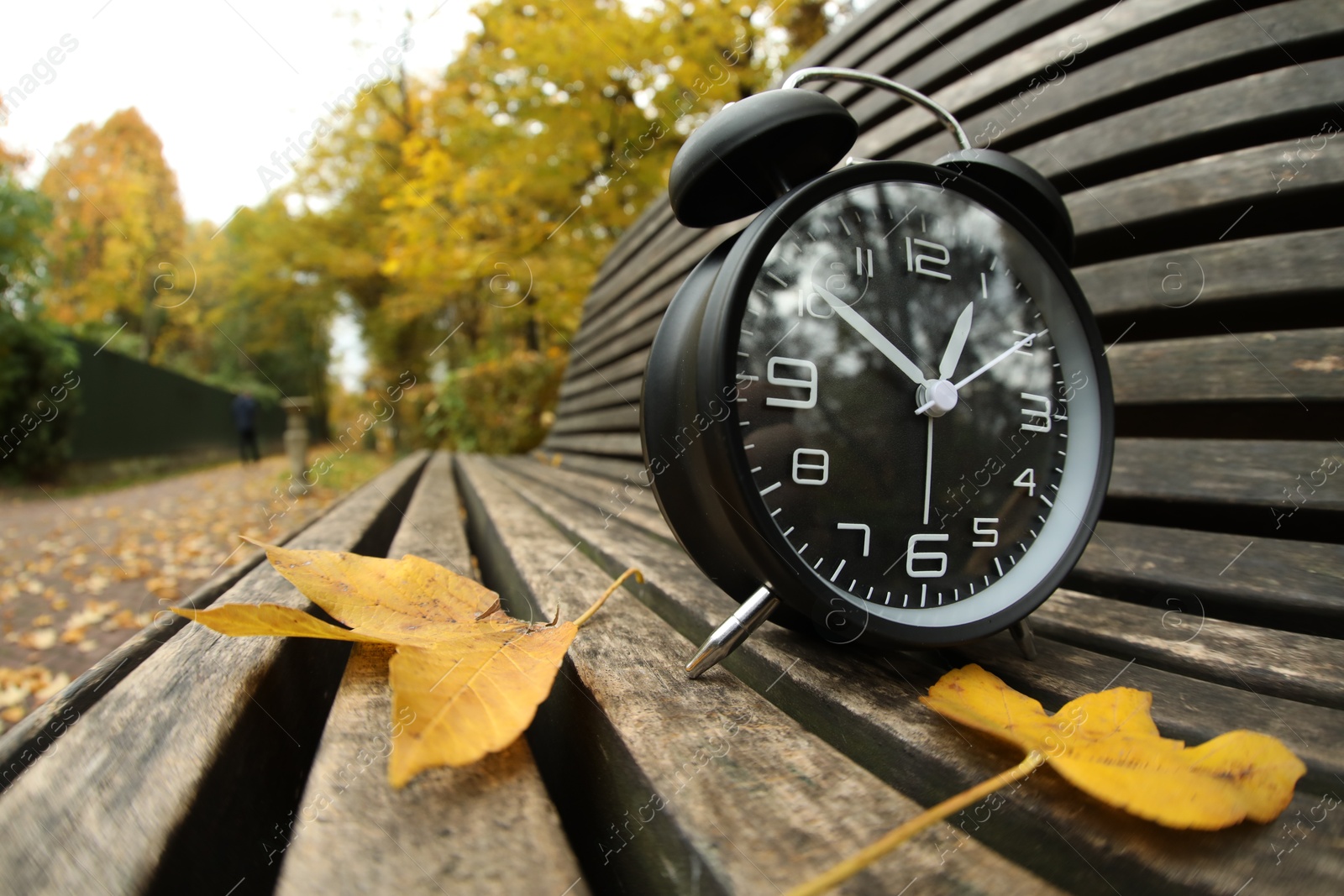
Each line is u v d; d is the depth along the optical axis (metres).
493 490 0.57
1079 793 0.12
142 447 3.31
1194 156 0.29
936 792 0.13
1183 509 0.26
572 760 0.16
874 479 0.17
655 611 0.24
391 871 0.09
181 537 1.43
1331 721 0.15
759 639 0.19
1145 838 0.11
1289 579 0.22
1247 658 0.18
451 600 0.16
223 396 4.83
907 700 0.15
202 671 0.14
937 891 0.10
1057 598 0.24
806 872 0.10
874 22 0.50
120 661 0.16
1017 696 0.14
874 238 0.18
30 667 0.68
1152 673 0.18
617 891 0.13
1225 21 0.29
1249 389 0.25
